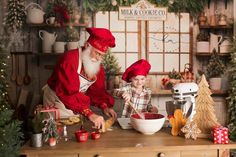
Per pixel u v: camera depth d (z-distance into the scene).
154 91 2.90
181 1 3.06
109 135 1.69
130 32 3.04
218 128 1.54
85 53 1.94
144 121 1.65
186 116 1.72
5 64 2.63
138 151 1.46
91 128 1.84
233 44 2.90
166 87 2.92
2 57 2.59
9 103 2.77
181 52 3.10
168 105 1.85
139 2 3.03
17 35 2.94
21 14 2.92
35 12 2.80
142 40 3.06
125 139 1.60
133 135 1.69
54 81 2.14
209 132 1.62
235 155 2.63
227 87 3.10
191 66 3.11
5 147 1.50
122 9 3.02
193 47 3.10
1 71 2.54
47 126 1.54
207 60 3.12
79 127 1.87
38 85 2.98
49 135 1.53
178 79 2.90
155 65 3.09
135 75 2.18
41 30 2.93
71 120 1.95
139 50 3.06
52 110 1.71
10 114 1.69
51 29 2.96
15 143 1.58
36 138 1.48
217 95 3.12
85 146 1.48
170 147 1.47
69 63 1.88
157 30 3.07
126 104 2.24
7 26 2.92
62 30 2.97
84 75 1.97
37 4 2.92
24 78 2.96
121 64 3.05
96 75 2.08
